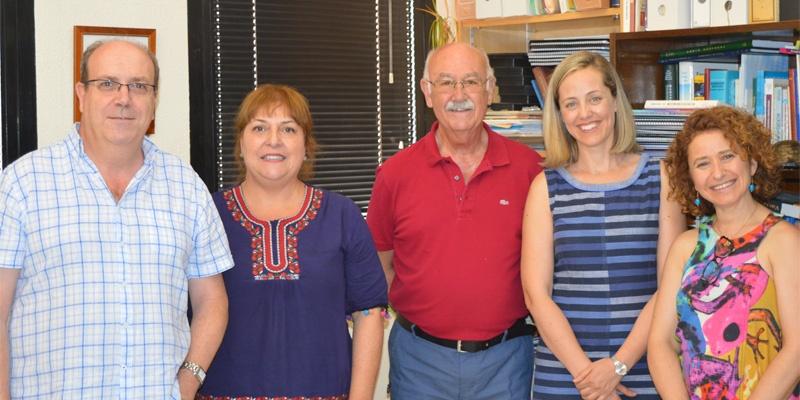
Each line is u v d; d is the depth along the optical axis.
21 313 2.01
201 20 3.63
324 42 3.95
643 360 2.42
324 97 3.97
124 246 2.05
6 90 3.24
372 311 2.41
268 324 2.25
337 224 2.34
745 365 2.06
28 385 2.00
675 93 3.31
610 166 2.49
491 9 3.75
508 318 2.60
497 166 2.64
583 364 2.36
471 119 2.61
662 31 3.13
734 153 2.12
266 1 3.81
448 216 2.62
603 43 3.56
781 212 2.73
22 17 3.25
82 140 2.09
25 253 2.00
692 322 2.15
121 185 2.11
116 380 2.02
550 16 3.64
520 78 3.81
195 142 3.65
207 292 2.23
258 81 3.82
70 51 3.35
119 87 2.03
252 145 2.27
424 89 2.77
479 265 2.58
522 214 2.62
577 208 2.44
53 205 2.00
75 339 1.99
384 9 4.08
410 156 2.73
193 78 3.63
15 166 2.03
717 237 2.18
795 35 3.09
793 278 2.05
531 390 2.70
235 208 2.31
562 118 2.50
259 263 2.26
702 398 2.12
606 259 2.41
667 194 2.36
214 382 2.27
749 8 3.08
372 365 2.38
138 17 3.49
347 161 4.04
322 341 2.27
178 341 2.13
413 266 2.67
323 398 2.27
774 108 3.06
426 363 2.65
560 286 2.46
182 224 2.14
